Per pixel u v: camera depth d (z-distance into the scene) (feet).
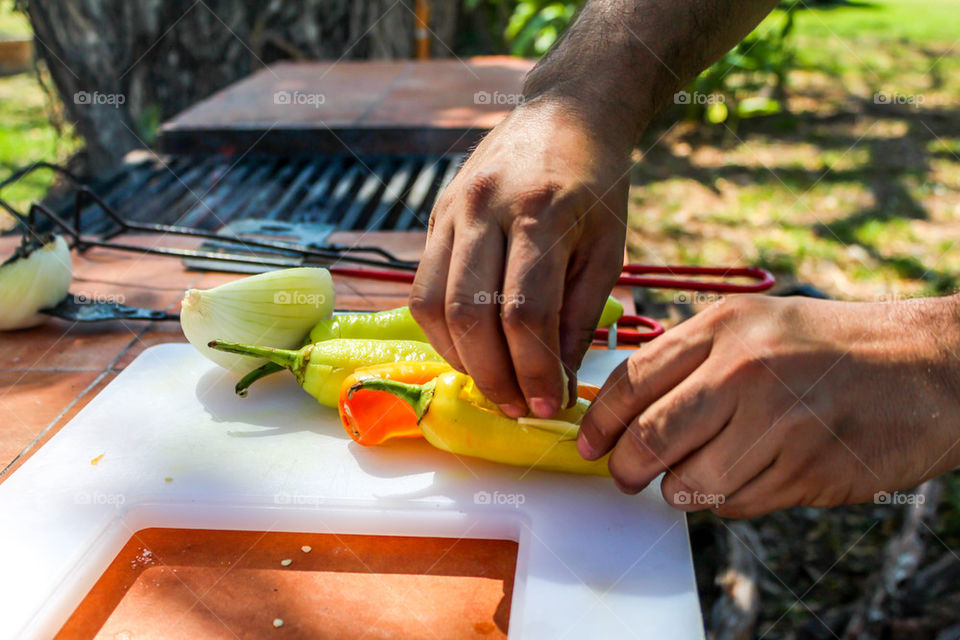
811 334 2.13
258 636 2.02
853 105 16.05
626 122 2.67
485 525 2.39
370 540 2.39
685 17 2.89
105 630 2.05
